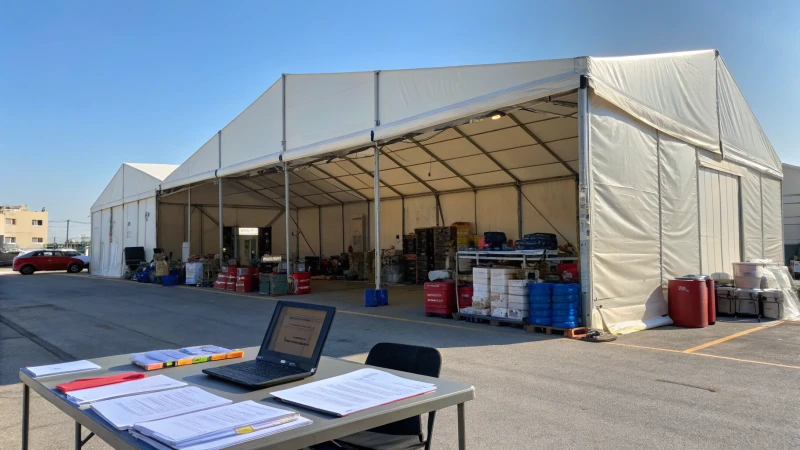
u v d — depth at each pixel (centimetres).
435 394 209
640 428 424
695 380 566
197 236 2350
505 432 416
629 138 941
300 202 2491
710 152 1216
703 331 891
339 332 880
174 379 236
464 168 1612
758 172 1476
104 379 231
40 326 987
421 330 890
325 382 224
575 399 500
